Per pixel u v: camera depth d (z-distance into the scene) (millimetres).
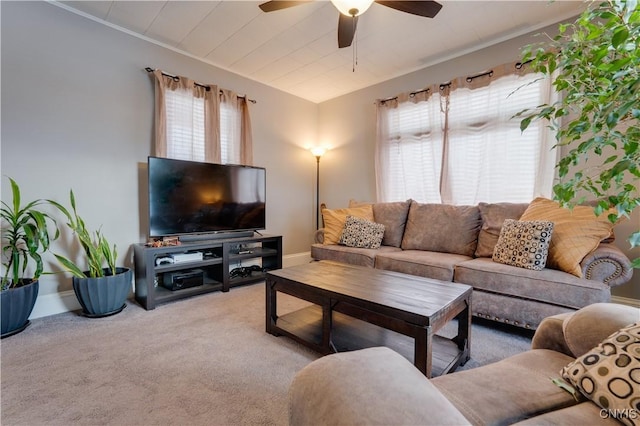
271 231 4293
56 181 2539
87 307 2398
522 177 2918
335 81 4055
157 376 1629
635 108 574
